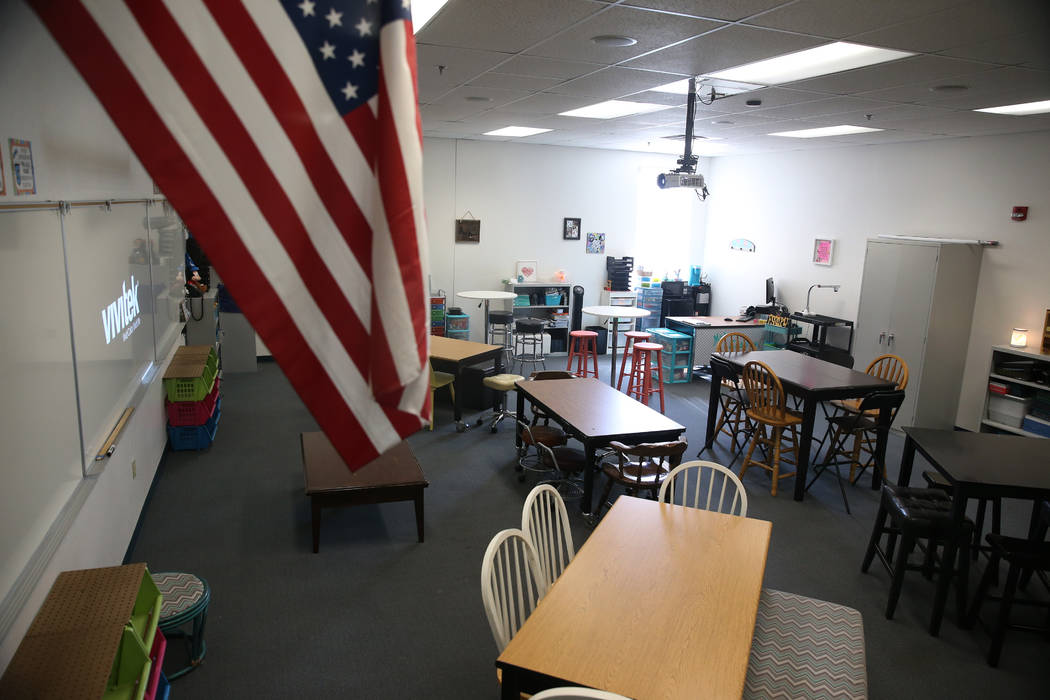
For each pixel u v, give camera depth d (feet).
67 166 9.12
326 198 4.68
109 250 10.97
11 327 6.56
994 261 21.26
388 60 4.58
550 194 32.32
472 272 31.78
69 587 7.30
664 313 33.19
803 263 28.55
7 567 6.33
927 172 23.22
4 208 6.44
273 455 18.11
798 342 26.61
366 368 4.86
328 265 4.73
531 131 26.30
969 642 11.17
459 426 20.67
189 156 4.44
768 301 29.04
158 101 4.38
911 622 11.69
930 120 18.75
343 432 4.89
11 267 6.64
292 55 4.56
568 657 6.56
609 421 15.20
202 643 9.75
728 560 8.59
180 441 18.15
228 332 26.17
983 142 21.40
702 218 34.76
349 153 4.68
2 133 6.67
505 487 16.57
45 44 8.30
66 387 8.31
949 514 11.60
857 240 25.98
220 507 14.93
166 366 17.84
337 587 11.95
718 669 6.48
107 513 10.63
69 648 6.33
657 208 34.91
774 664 8.06
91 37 4.27
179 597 9.21
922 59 11.98
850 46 12.21
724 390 25.98
